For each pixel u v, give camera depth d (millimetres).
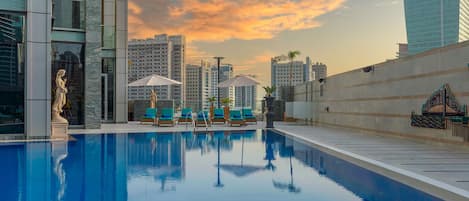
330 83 18750
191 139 13734
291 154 9914
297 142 12836
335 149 9914
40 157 9086
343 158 9141
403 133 12500
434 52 10891
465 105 9641
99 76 17531
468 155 8781
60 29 16797
